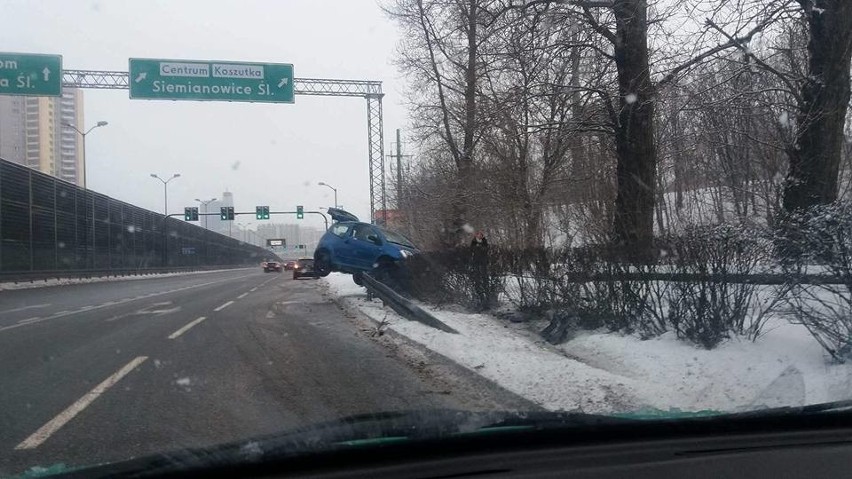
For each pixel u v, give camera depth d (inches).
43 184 1517.0
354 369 353.4
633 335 373.7
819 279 281.6
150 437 234.1
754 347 311.7
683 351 327.6
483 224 884.6
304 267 1654.8
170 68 971.3
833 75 432.8
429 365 355.3
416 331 450.6
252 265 5093.5
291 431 178.7
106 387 314.2
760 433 191.5
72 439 232.2
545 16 522.3
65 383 324.8
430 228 1069.1
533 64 546.9
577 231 639.1
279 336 483.5
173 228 2704.2
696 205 788.0
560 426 177.5
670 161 928.3
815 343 301.9
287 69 1001.5
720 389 274.2
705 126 627.8
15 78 959.0
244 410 269.9
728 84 524.1
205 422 252.5
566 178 807.7
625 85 540.7
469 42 641.6
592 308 406.9
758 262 318.0
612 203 676.1
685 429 188.1
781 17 460.4
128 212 2153.1
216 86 983.0
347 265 729.0
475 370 322.3
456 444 170.7
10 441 230.8
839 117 436.5
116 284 1486.2
